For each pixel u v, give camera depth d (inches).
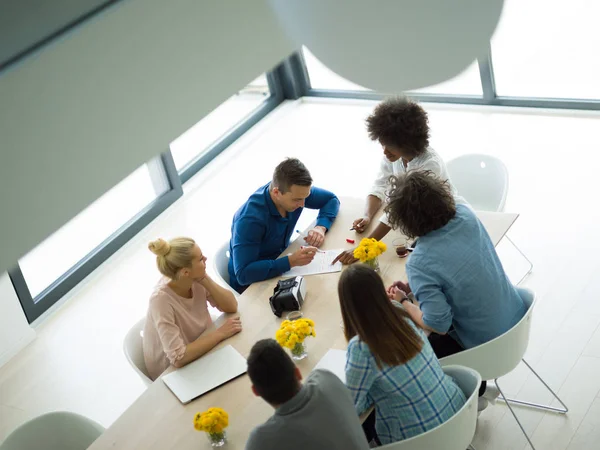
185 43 16.5
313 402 76.3
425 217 97.3
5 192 13.3
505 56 229.8
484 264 100.0
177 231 215.6
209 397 99.9
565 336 143.3
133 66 15.4
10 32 13.7
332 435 75.7
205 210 224.2
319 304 114.3
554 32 217.5
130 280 197.0
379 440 97.3
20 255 13.4
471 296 100.0
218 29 17.5
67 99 14.3
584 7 207.9
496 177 148.8
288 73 275.6
